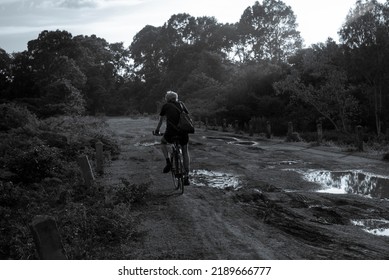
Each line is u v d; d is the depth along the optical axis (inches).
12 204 306.2
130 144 768.3
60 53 3117.6
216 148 656.4
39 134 595.2
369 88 911.0
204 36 4274.1
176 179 358.6
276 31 3791.8
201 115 1626.5
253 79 1565.0
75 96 2015.3
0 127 721.6
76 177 390.0
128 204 282.7
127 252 200.2
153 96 3865.7
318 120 1029.8
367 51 826.8
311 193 305.6
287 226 231.9
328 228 224.4
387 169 400.8
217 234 221.9
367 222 235.1
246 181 363.3
